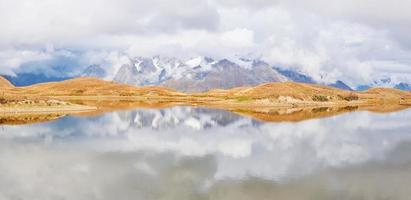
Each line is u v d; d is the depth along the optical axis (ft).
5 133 299.99
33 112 476.13
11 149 238.07
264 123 394.32
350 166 197.57
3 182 167.94
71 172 184.96
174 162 205.67
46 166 196.13
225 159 213.66
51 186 162.91
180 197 149.38
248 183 166.81
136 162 205.46
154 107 643.86
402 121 422.82
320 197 149.28
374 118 458.50
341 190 157.89
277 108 643.86
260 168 193.06
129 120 421.18
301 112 551.18
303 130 337.52
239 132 325.21
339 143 268.62
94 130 329.31
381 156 222.89
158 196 150.61
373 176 177.99
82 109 540.52
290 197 149.18
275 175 180.14
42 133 304.71
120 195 151.94
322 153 231.50
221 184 165.68
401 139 287.69
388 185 164.55
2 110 456.45
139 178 174.91
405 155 225.35
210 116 474.08
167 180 171.53
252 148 248.52
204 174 182.19
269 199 147.33
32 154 224.12
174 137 295.69
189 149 244.01
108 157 217.56
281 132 325.42
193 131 332.39
